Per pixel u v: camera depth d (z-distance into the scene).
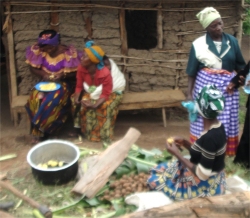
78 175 4.23
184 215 2.94
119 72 5.55
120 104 5.67
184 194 3.47
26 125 6.01
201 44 4.53
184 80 6.04
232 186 3.86
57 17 5.73
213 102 3.10
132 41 7.06
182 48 5.91
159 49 5.92
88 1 5.69
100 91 5.29
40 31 5.75
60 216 3.59
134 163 4.39
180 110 6.34
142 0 5.69
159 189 3.63
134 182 4.02
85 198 3.75
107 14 5.74
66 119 5.94
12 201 3.70
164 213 2.93
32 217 3.52
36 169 3.99
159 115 6.46
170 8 5.75
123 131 5.95
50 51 5.38
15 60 5.81
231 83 4.46
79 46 5.86
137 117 6.43
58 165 4.27
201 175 3.21
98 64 5.21
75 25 5.78
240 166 4.57
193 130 4.75
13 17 5.64
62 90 5.35
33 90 5.38
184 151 4.85
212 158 3.15
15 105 5.58
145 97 5.82
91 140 5.54
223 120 4.53
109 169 4.02
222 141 3.18
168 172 3.62
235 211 3.03
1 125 6.16
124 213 3.60
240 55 4.60
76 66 5.50
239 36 5.95
